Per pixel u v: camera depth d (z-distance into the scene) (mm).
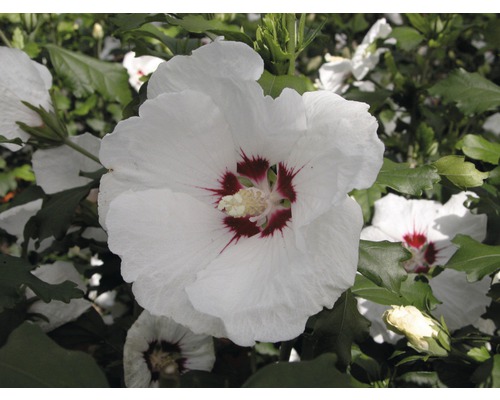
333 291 239
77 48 717
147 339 331
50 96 365
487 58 679
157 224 262
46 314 370
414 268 414
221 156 276
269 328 238
